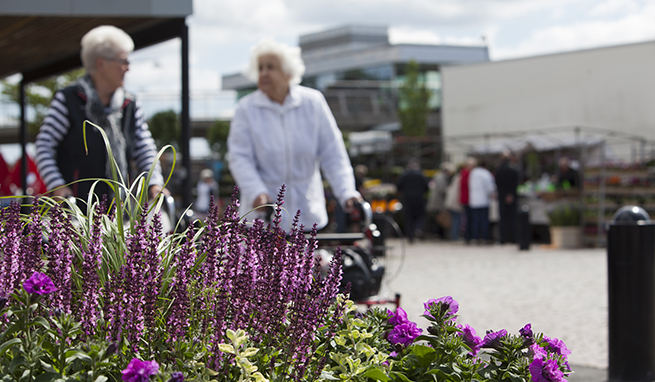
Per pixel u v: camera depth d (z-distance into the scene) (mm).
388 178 26594
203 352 1946
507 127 25656
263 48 4359
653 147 22922
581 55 24234
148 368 1665
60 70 10461
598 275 10570
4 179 13305
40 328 1979
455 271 11305
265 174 4402
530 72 25125
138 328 1906
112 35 3965
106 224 2193
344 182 4457
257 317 2064
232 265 2027
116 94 4086
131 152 4105
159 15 7078
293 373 1981
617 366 4473
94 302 1960
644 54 23188
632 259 4461
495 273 11000
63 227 2123
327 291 2092
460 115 26516
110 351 1715
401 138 26484
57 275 2020
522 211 15523
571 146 21438
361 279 4086
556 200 17734
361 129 47875
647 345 4457
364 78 63594
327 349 2277
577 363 4996
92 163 3912
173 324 1939
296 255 2121
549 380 2121
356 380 2088
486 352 2287
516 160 23312
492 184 17359
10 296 2012
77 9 7078
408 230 17781
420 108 42562
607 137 23703
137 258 1928
